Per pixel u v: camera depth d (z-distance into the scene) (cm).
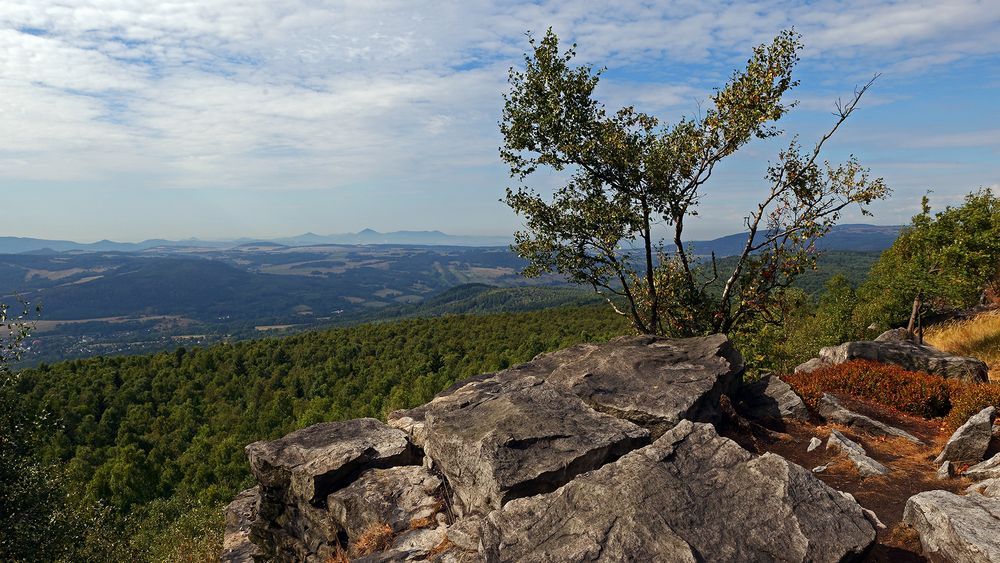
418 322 14800
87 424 8106
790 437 1275
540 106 2005
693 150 1931
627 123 2042
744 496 702
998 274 3981
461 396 1261
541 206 2112
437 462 1019
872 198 1852
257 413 9212
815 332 4253
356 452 1109
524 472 845
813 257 1981
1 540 1691
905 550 727
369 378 10512
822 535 637
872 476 1041
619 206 2045
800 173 1920
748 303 2064
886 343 2069
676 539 612
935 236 3512
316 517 1034
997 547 604
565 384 1280
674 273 2180
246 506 1551
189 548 2762
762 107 1852
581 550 615
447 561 715
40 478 1827
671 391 1205
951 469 1034
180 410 8956
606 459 912
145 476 5984
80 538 2031
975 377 1839
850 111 1858
